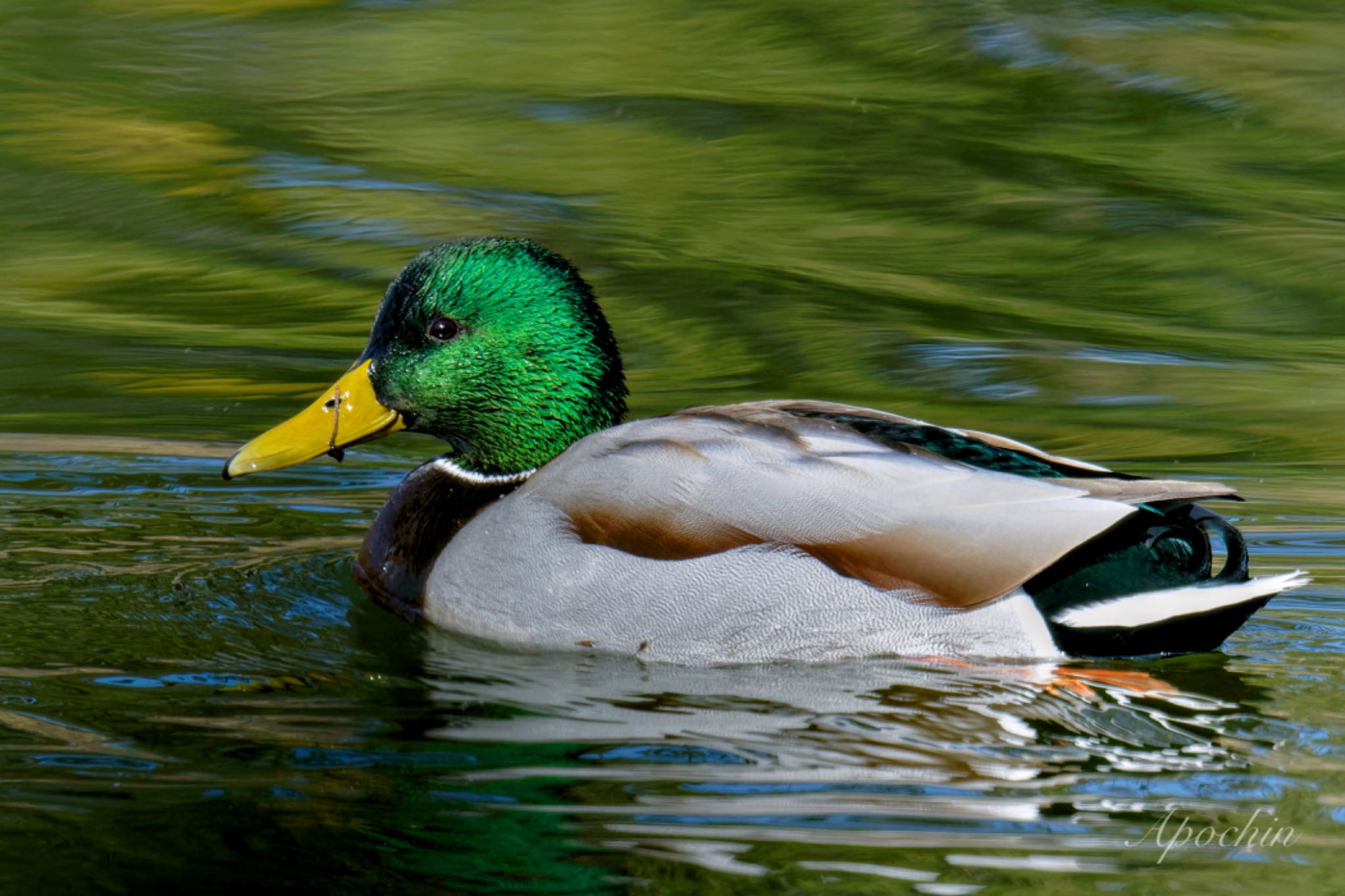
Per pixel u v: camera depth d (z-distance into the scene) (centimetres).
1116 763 790
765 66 2739
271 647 955
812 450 949
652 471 952
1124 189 2264
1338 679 914
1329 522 1223
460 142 2397
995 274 1992
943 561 911
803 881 666
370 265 1959
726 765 789
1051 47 2781
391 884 668
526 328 1059
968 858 688
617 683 906
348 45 2838
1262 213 2191
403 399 1068
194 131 2423
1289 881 666
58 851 691
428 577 1019
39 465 1343
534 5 3084
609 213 2144
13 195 2167
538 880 670
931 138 2448
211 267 1966
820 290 1912
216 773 772
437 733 827
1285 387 1642
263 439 1077
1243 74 2675
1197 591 884
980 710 862
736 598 930
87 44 2811
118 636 963
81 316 1800
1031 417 1545
